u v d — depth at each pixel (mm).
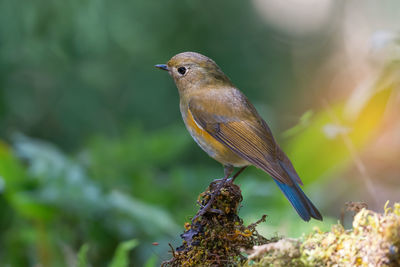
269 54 16375
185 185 11148
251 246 5457
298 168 9094
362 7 21969
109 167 10930
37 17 12211
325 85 19422
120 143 11492
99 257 9695
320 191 12133
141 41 13531
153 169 12289
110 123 13383
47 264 9438
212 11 14898
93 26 12594
